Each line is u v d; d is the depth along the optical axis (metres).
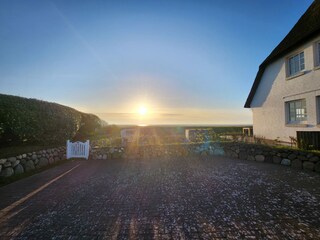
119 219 3.67
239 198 4.48
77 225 3.49
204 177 6.25
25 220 3.71
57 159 9.62
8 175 6.69
